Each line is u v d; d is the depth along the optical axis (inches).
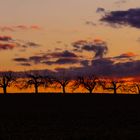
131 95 5787.4
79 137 1702.8
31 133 1889.8
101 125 2345.0
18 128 2123.5
